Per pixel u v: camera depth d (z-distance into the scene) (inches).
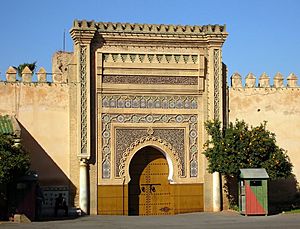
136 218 1006.4
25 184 943.7
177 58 1159.0
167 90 1151.6
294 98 1221.1
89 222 919.7
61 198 1075.9
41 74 1114.7
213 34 1159.6
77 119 1111.6
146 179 1162.0
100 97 1128.2
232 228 800.9
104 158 1124.5
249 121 1196.5
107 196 1120.2
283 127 1211.9
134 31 1133.1
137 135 1141.1
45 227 829.8
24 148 1016.2
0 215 944.9
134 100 1143.0
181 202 1147.9
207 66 1168.8
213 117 1160.8
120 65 1131.3
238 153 1077.1
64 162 1108.5
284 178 1114.1
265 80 1210.6
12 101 1099.3
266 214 1029.8
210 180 1159.0
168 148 1151.0
